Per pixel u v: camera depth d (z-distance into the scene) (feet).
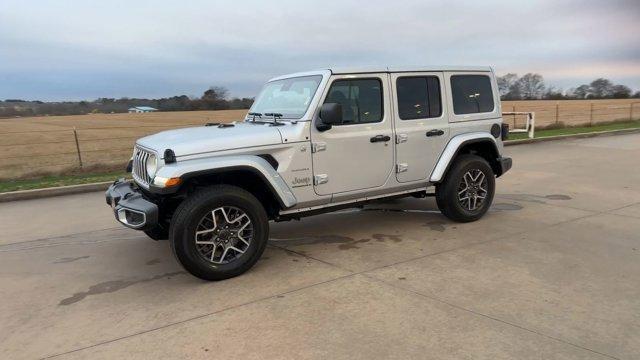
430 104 19.33
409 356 10.17
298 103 17.16
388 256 16.58
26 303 13.65
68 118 220.84
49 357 10.66
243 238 15.17
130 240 19.85
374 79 17.80
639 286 13.53
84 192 32.12
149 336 11.44
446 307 12.43
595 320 11.58
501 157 21.90
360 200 18.06
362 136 17.35
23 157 59.72
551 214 21.84
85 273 16.01
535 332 11.05
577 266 15.14
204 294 13.82
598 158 40.98
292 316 12.19
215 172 14.32
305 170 16.24
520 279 14.17
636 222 20.21
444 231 19.45
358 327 11.49
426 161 19.21
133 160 17.34
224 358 10.32
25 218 24.90
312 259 16.53
